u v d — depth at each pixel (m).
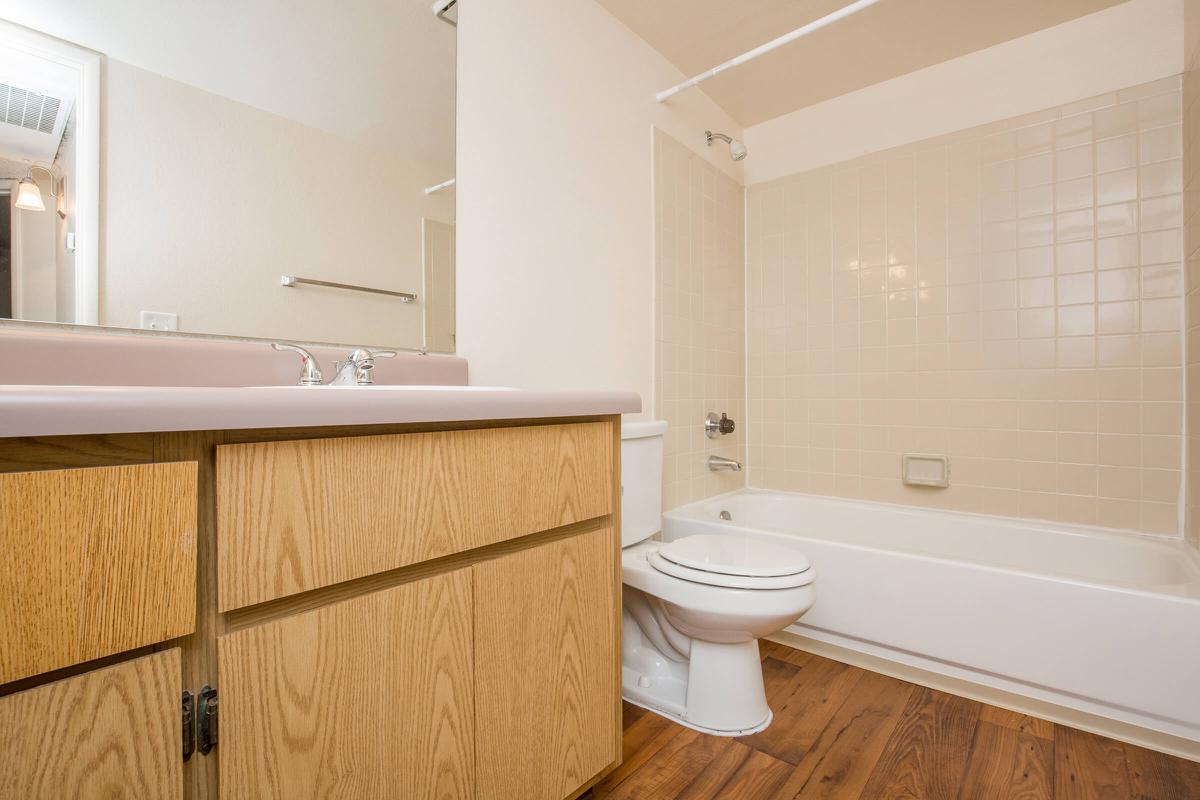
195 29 1.04
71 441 0.51
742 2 1.87
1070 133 1.94
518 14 1.62
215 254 1.06
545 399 0.92
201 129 1.05
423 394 0.75
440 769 0.79
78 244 0.91
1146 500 1.80
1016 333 2.03
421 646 0.77
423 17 1.40
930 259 2.20
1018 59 2.03
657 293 2.10
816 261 2.48
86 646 0.51
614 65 1.94
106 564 0.52
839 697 1.53
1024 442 2.01
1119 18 1.86
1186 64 1.74
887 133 2.31
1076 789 1.16
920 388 2.22
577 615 1.01
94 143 0.93
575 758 1.00
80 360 0.85
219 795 0.59
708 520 2.04
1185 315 1.74
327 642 0.67
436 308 1.41
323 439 0.66
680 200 2.25
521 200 1.61
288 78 1.17
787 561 1.35
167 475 0.56
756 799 1.14
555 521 0.97
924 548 2.09
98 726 0.52
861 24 1.95
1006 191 2.05
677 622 1.43
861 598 1.65
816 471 2.48
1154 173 1.80
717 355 2.46
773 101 2.47
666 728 1.40
